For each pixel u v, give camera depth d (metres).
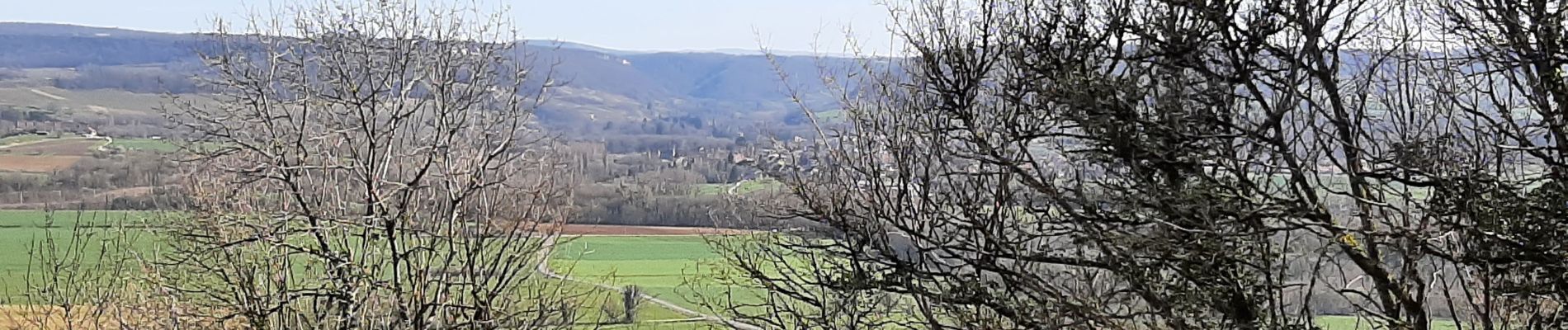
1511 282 6.18
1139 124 7.30
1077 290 8.27
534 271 14.53
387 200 13.57
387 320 13.89
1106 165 7.77
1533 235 5.97
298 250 13.53
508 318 14.03
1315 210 6.63
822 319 9.84
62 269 14.28
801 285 9.97
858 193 9.41
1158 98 7.39
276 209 13.92
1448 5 6.33
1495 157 6.42
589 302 14.75
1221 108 7.28
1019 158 8.23
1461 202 6.00
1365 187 6.65
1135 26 7.61
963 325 8.45
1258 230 6.71
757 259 10.52
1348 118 6.66
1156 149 7.25
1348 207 6.90
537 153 14.70
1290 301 7.29
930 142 8.95
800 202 9.73
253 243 13.69
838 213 9.40
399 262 13.69
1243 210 6.81
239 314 13.53
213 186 13.84
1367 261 6.64
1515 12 6.06
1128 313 7.69
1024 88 8.27
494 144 14.26
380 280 13.94
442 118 14.00
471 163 13.93
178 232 13.95
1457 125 6.53
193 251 13.70
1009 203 8.48
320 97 13.73
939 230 8.95
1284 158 6.76
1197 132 7.17
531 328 14.12
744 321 10.75
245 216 13.55
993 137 8.51
